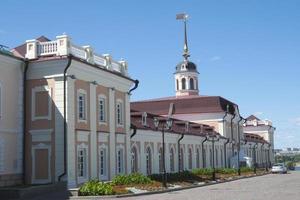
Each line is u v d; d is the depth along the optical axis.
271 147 113.19
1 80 29.61
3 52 29.59
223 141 72.75
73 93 31.45
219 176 53.09
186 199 25.67
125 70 39.12
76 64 31.48
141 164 43.03
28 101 31.56
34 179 30.92
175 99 78.38
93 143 33.59
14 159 30.62
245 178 56.81
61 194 27.75
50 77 31.17
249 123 112.81
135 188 31.53
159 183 35.97
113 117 36.88
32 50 31.64
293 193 29.95
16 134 30.91
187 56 87.00
